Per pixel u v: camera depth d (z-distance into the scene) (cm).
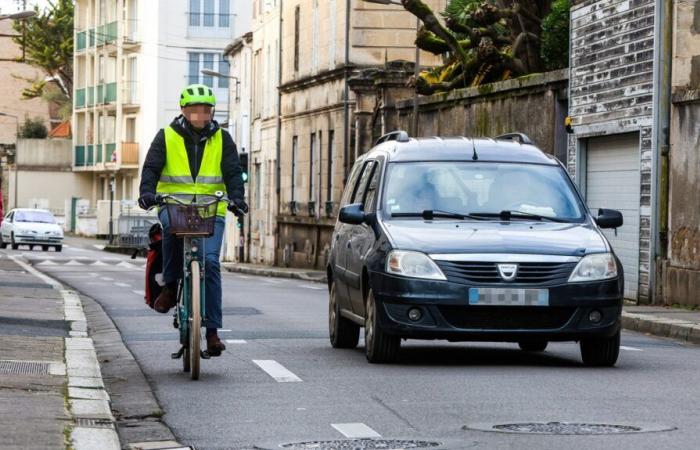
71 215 16988
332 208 8306
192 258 1953
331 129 8394
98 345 2581
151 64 14438
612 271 2114
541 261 2088
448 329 2075
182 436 1462
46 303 3744
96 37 15900
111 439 1385
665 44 3969
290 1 9506
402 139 2434
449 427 1483
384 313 2116
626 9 4200
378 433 1452
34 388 1794
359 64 8006
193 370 1952
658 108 3975
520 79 5128
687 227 3841
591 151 4559
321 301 4147
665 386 1850
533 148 2422
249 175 11131
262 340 2642
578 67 4597
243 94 11450
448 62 6581
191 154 1973
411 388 1825
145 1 14512
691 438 1393
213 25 14400
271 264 10012
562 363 2214
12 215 11300
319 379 1947
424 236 2145
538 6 5719
